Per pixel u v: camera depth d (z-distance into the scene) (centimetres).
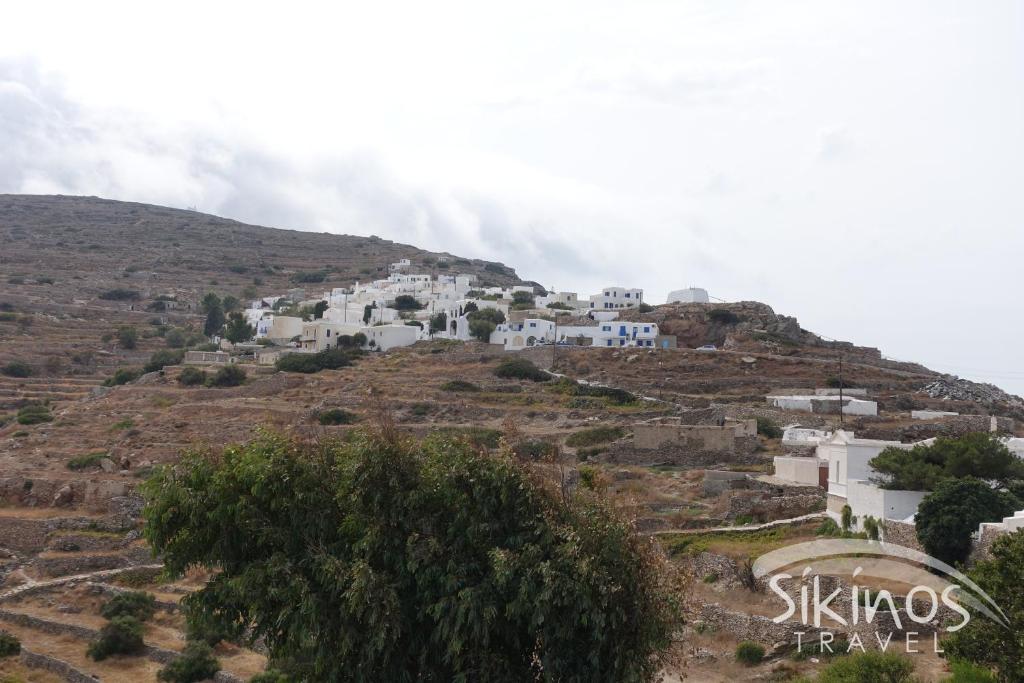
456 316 15962
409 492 3131
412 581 3092
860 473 5575
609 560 3016
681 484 7225
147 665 5556
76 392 13388
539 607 2891
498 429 8856
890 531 4806
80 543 7306
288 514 3209
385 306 18012
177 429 9731
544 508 3136
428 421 9775
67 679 5388
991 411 10644
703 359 12188
